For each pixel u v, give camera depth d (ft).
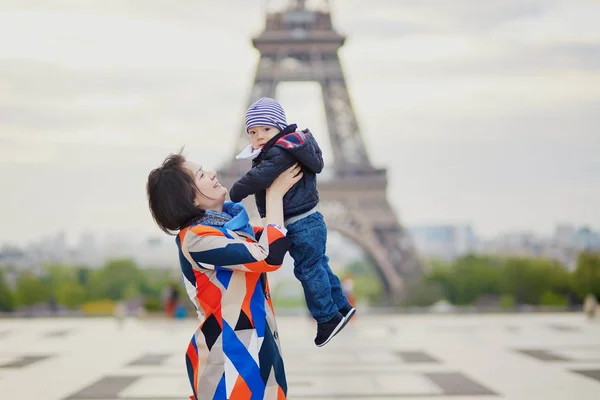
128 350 58.39
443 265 289.94
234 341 14.42
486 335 68.95
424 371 44.45
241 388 14.17
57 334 74.84
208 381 14.33
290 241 14.90
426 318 98.43
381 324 86.12
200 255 14.53
